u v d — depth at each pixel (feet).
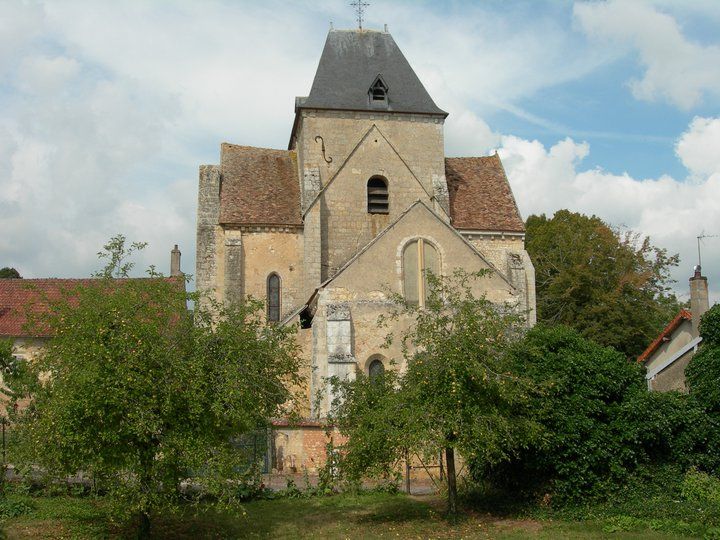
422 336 55.16
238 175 110.73
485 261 84.38
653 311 162.81
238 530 50.80
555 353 57.72
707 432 58.29
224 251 102.22
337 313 79.41
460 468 67.97
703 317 69.36
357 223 104.99
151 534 49.03
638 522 50.24
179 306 47.14
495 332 54.19
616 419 55.83
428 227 84.23
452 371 50.65
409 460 62.08
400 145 111.04
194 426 44.70
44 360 45.06
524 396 52.70
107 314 44.21
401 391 53.42
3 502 53.67
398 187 106.93
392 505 59.26
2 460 59.21
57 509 53.98
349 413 56.34
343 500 61.36
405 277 82.89
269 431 67.77
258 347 49.32
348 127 109.91
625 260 153.99
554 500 55.21
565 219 173.27
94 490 57.62
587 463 54.44
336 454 57.62
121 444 42.88
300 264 103.71
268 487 64.80
